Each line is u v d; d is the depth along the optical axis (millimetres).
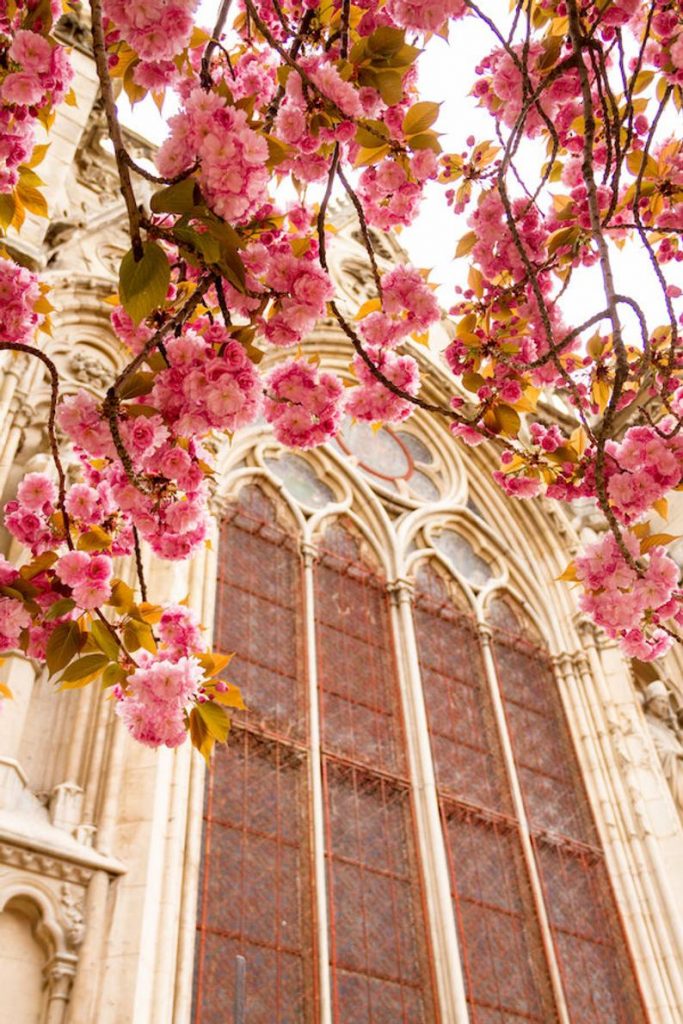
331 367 15633
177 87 4316
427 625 13695
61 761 8477
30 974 7094
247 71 5324
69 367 11359
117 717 8852
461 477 16703
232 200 3619
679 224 5773
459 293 5727
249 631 11508
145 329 4598
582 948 11523
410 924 10289
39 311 4410
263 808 9992
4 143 4465
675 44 5527
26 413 10180
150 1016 7320
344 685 11930
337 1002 9016
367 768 11203
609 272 4273
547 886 11844
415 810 11234
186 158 3674
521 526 16734
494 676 13703
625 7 4992
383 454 16172
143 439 3910
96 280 12258
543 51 5465
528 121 5613
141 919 7609
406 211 4969
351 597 13172
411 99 4910
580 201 5648
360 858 10352
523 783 12781
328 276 4250
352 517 14273
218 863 9180
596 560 5055
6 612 4277
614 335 4230
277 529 13086
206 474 4676
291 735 10883
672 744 14344
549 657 14953
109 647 4285
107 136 14539
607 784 13336
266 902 9273
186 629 4758
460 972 9883
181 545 4668
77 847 7727
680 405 5496
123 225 13438
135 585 10133
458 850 11266
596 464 4477
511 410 5152
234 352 3930
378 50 4406
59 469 4336
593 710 14203
